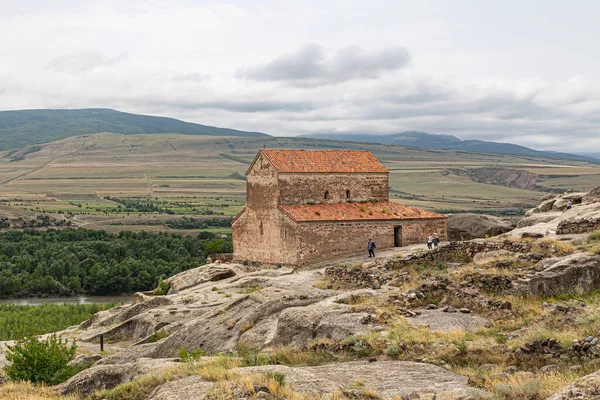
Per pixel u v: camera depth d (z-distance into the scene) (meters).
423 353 23.48
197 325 39.28
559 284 29.67
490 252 38.59
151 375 24.27
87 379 28.28
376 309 29.00
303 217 57.88
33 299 117.69
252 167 64.31
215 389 19.73
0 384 31.39
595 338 20.66
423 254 43.28
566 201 55.50
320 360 24.95
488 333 24.91
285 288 42.66
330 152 66.50
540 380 18.70
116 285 123.56
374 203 64.88
